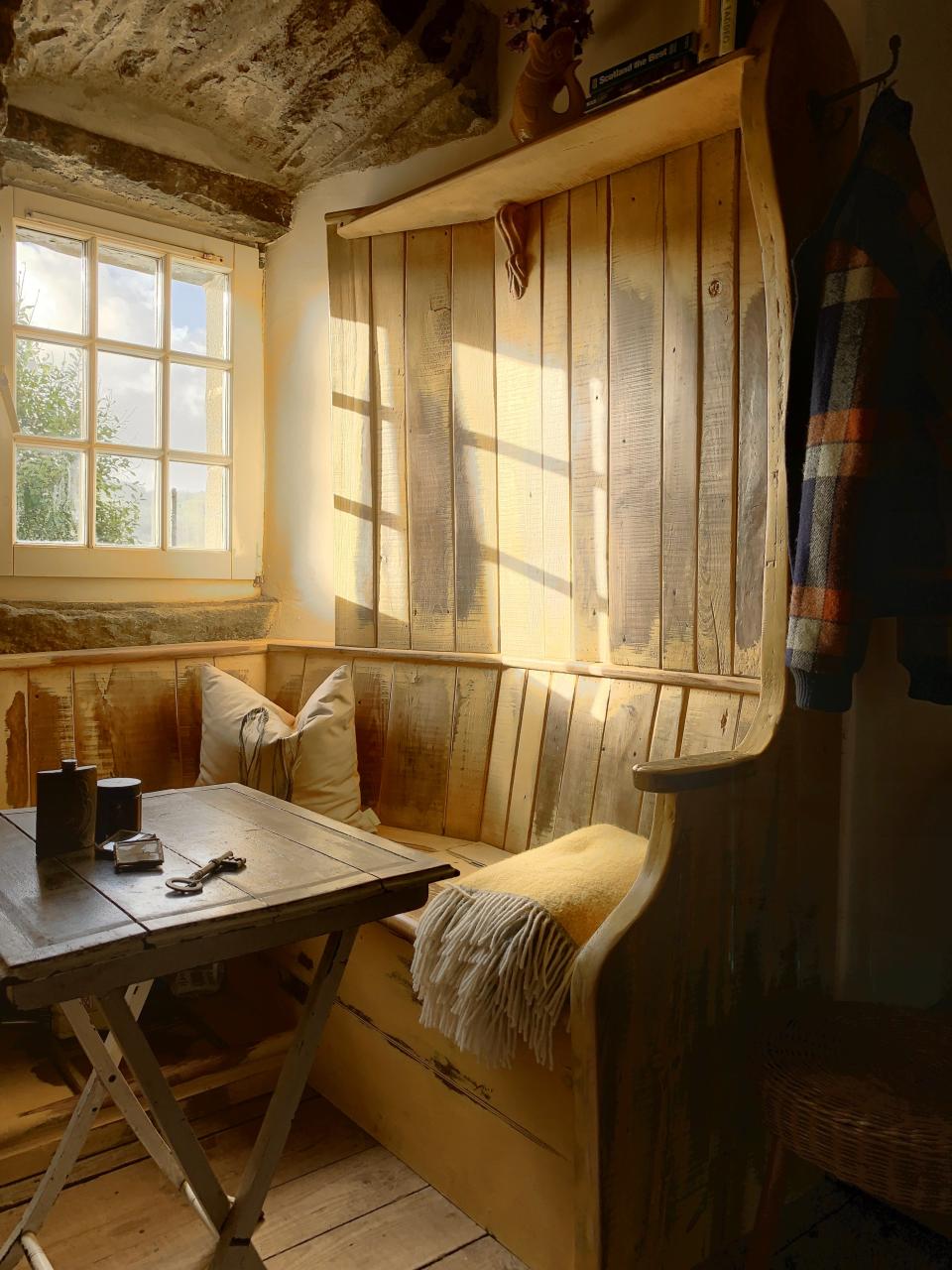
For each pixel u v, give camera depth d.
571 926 1.46
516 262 2.34
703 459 1.97
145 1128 1.52
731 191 1.91
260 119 2.71
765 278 1.62
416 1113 1.79
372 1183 1.76
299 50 2.42
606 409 2.17
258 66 2.49
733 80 1.69
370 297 2.69
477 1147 1.64
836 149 1.71
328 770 2.37
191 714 2.60
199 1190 1.27
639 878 1.41
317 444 2.92
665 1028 1.40
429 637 2.60
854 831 1.77
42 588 2.59
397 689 2.58
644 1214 1.38
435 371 2.56
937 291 1.50
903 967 1.81
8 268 2.51
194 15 2.29
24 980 1.04
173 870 1.36
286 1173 1.79
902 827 1.82
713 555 1.95
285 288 2.99
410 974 1.78
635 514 2.11
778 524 1.60
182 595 2.88
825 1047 1.39
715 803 1.46
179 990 2.22
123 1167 1.81
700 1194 1.47
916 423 1.47
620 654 2.15
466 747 2.42
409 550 2.64
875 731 1.77
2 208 2.49
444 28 2.39
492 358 2.44
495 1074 1.58
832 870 1.75
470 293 2.48
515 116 2.20
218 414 2.98
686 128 1.90
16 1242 1.46
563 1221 1.46
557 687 2.26
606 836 1.82
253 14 2.29
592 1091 1.30
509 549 2.42
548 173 2.14
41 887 1.28
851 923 1.77
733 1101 1.52
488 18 2.49
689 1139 1.45
